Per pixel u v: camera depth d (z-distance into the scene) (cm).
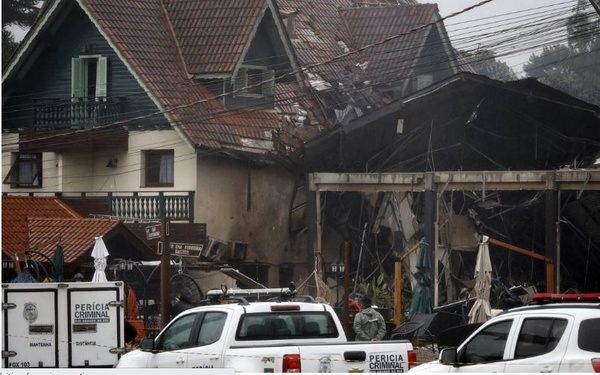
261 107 10375
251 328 4125
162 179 9919
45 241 8494
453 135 10438
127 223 9269
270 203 10219
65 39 10419
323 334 4212
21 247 8475
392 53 11719
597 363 3003
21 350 5697
